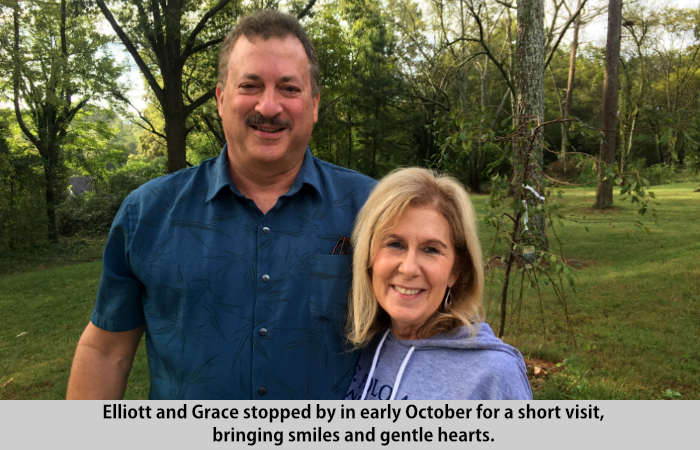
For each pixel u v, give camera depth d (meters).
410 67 24.52
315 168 1.55
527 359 4.24
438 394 1.25
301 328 1.37
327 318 1.40
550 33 18.34
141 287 1.49
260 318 1.35
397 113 24.64
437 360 1.29
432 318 1.36
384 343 1.44
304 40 1.46
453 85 26.56
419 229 1.27
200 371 1.34
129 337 1.53
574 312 5.61
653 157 30.05
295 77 1.38
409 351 1.33
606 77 14.20
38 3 14.08
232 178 1.52
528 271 3.07
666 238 10.16
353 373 1.46
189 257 1.38
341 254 1.46
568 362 3.83
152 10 10.94
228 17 12.22
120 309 1.46
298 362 1.36
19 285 9.66
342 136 24.31
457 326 1.35
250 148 1.39
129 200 1.46
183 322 1.36
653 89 36.62
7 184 14.35
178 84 12.38
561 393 3.48
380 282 1.32
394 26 22.64
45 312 7.40
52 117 16.33
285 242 1.41
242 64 1.37
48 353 5.50
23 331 6.50
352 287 1.45
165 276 1.37
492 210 3.04
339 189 1.54
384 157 23.47
